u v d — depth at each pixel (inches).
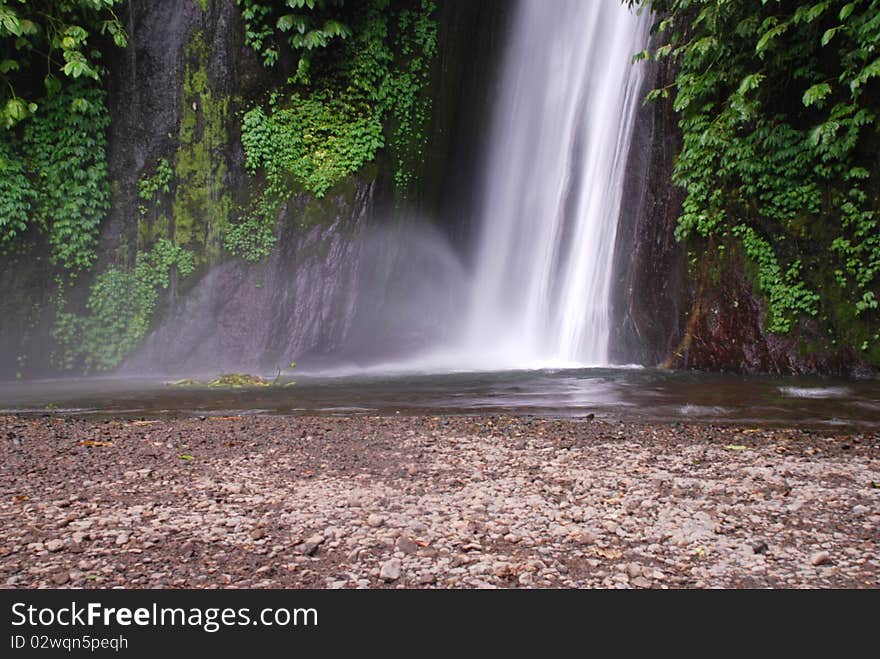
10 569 143.4
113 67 603.2
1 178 561.6
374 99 655.1
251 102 631.2
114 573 142.4
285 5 629.3
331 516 179.6
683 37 586.6
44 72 581.9
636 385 468.1
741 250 556.1
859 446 269.4
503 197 737.0
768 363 539.5
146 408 389.4
